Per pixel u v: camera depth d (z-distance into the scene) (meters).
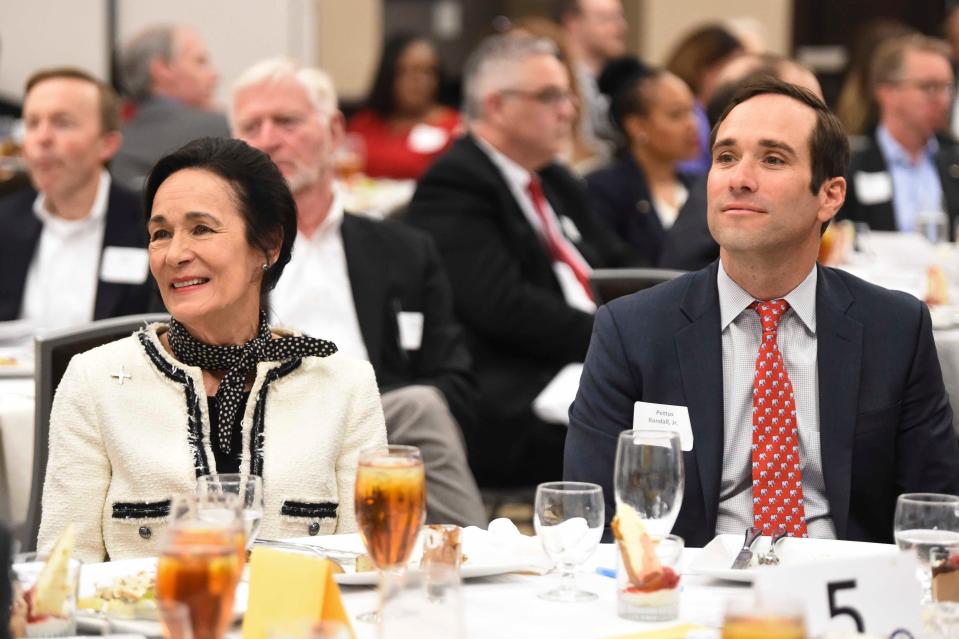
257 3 18.36
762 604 2.40
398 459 3.31
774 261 4.59
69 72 7.97
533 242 8.59
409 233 7.25
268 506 4.41
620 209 10.57
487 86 8.68
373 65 21.25
